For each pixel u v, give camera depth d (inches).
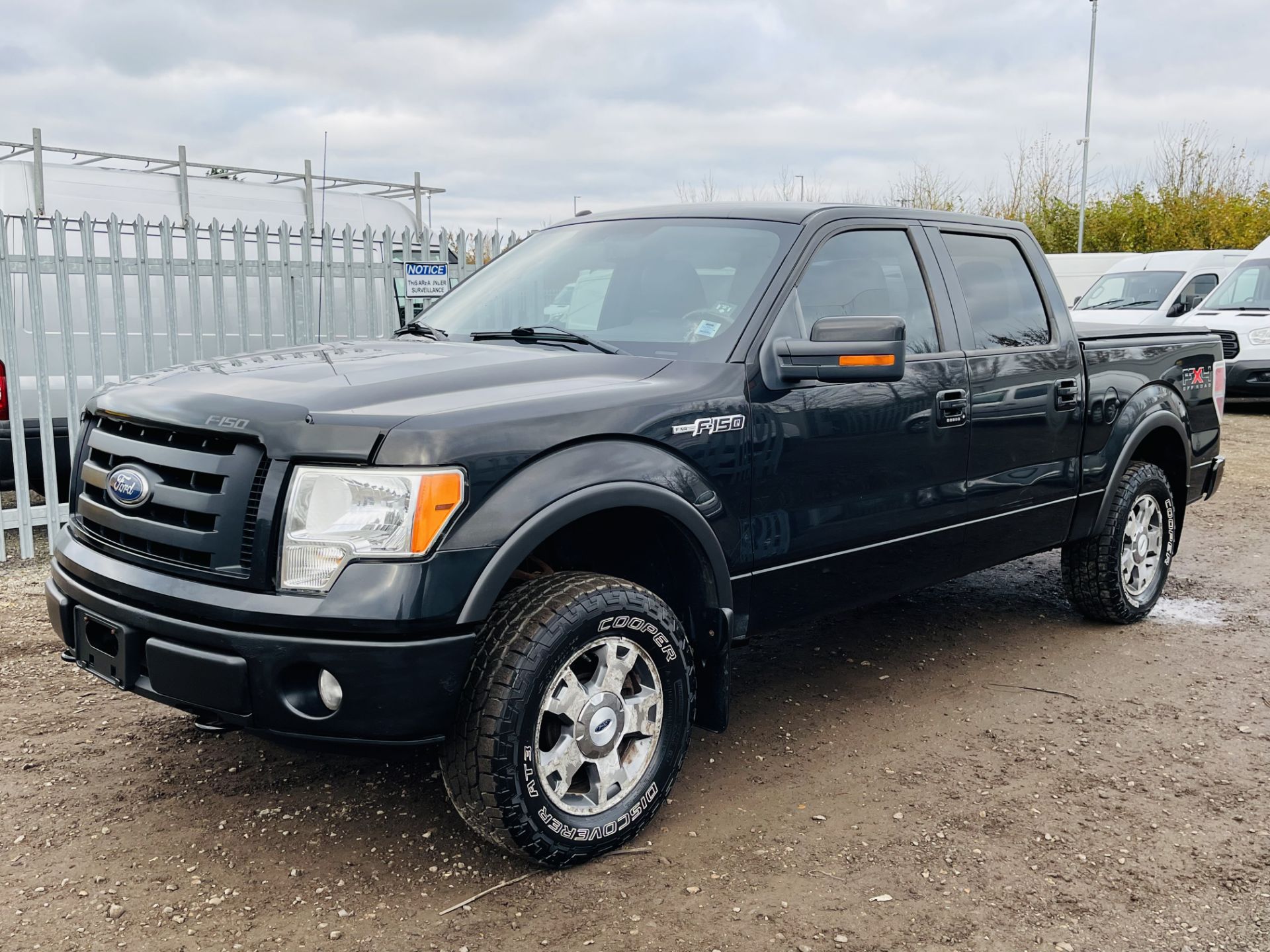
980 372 163.2
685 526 122.0
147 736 149.5
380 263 310.5
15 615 206.5
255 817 126.2
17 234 267.9
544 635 107.8
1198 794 136.2
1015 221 187.0
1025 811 130.8
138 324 265.9
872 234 156.6
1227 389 552.7
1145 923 106.8
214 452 107.3
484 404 110.3
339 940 102.1
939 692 171.6
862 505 145.3
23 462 245.4
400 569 100.7
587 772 117.3
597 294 149.9
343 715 102.3
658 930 104.3
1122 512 196.5
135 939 101.7
